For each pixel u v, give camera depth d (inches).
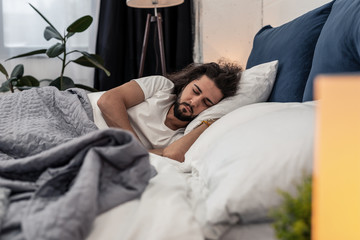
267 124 28.2
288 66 53.3
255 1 98.7
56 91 51.8
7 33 99.5
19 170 27.6
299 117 27.5
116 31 103.2
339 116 13.2
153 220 23.3
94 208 22.2
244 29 100.8
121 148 25.5
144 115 54.4
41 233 19.6
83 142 26.4
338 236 13.9
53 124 41.7
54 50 85.7
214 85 53.3
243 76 56.9
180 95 55.5
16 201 24.6
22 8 99.8
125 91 54.7
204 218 25.0
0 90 87.0
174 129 56.0
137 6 91.4
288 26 59.8
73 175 25.4
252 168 24.1
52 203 22.3
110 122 51.7
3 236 21.0
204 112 52.8
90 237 21.8
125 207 25.2
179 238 21.9
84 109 51.0
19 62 101.6
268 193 23.0
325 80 13.3
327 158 13.6
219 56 102.8
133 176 26.4
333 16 46.3
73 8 102.3
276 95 54.2
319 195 14.0
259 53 66.5
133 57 105.7
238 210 23.1
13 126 39.2
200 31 103.4
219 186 25.1
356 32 37.4
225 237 24.6
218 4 100.7
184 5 102.6
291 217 17.0
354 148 13.2
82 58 91.5
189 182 33.4
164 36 105.7
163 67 94.9
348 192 13.6
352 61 39.1
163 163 34.6
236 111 40.6
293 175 23.1
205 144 38.2
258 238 23.8
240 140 28.0
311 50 51.5
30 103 45.3
